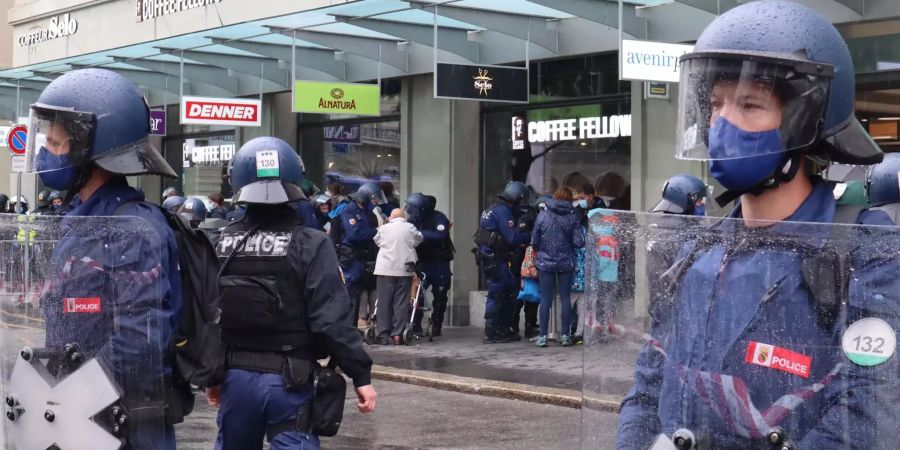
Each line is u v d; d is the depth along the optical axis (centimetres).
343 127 1744
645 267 234
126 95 361
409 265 1362
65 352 333
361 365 443
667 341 230
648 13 1262
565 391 1022
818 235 217
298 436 435
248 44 1572
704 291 226
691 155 235
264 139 464
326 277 438
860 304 212
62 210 370
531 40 1367
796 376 217
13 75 1981
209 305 371
